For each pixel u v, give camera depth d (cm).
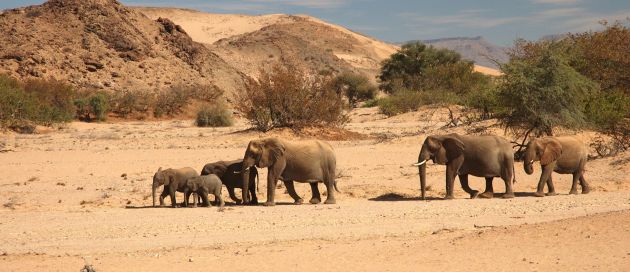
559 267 1107
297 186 2367
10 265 1249
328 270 1164
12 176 2744
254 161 1934
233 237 1484
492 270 1116
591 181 2305
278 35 17750
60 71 9344
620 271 1062
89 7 10681
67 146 3994
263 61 15800
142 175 2738
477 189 2247
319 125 4322
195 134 4947
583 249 1192
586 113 3044
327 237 1463
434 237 1420
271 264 1215
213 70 11325
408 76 10200
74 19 10425
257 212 1803
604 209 1739
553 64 2978
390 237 1452
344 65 17338
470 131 3425
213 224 1633
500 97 3086
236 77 11544
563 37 3716
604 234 1272
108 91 9062
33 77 8994
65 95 6969
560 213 1697
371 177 2564
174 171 1948
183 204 1991
